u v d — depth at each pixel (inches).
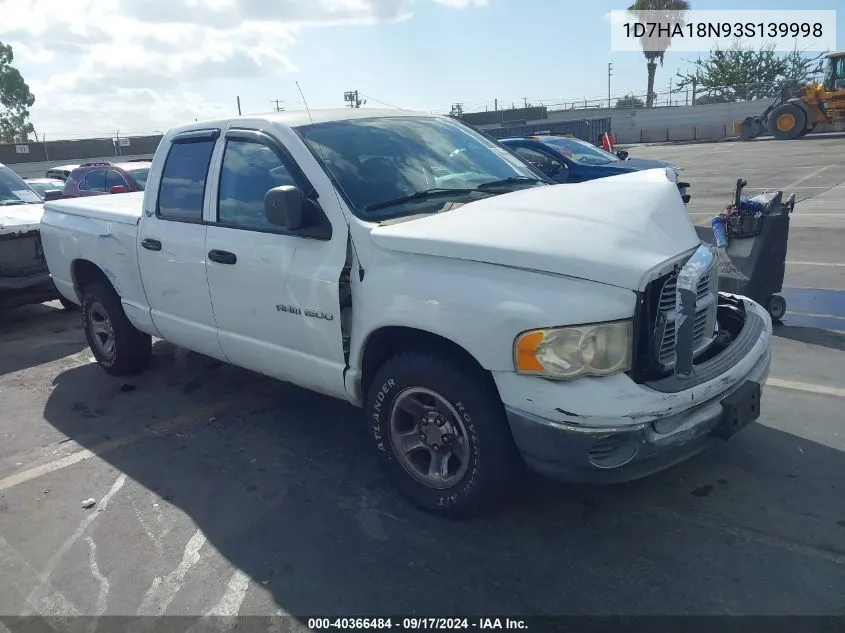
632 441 113.3
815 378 193.5
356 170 148.7
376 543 132.8
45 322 315.3
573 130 1512.1
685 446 119.5
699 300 129.0
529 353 113.3
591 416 111.1
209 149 174.1
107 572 129.3
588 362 112.0
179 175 182.5
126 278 203.8
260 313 159.8
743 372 128.2
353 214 139.3
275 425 188.7
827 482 142.7
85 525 145.2
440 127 179.2
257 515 145.3
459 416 128.3
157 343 265.9
